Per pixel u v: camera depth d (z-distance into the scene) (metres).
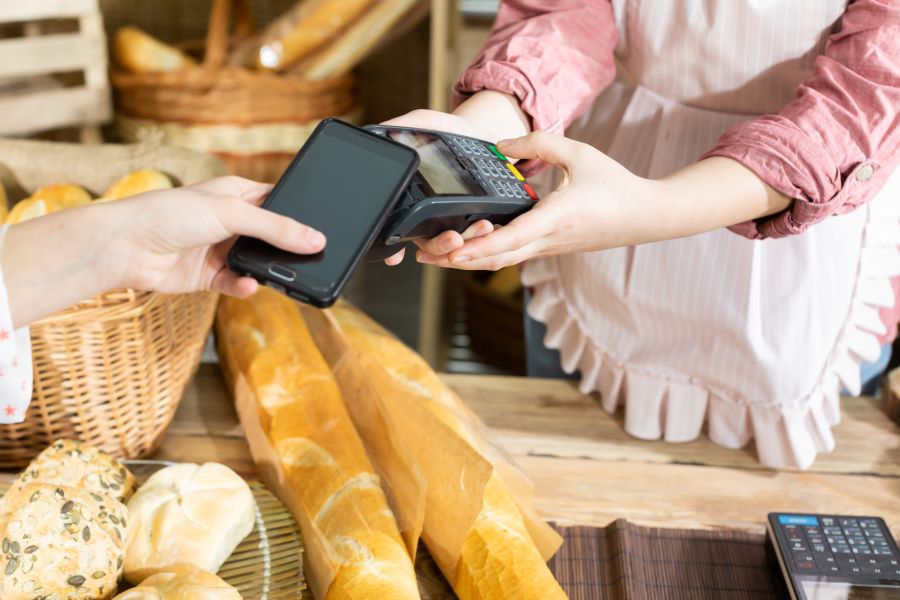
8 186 1.16
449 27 1.98
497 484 0.86
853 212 1.01
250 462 0.98
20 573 0.69
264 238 0.66
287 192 0.70
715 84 1.00
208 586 0.71
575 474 0.99
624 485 0.98
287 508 0.87
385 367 1.02
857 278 1.04
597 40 1.01
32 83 1.99
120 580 0.79
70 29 2.13
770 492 0.97
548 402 1.13
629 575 0.82
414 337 2.45
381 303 2.54
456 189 0.72
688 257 1.04
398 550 0.79
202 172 1.14
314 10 2.02
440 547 0.81
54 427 0.90
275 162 2.02
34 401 0.88
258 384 0.98
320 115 2.05
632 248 1.07
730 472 1.01
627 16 1.02
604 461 1.02
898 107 0.82
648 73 1.04
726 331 1.03
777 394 1.02
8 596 0.69
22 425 0.89
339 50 2.05
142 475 0.90
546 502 0.94
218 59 1.95
